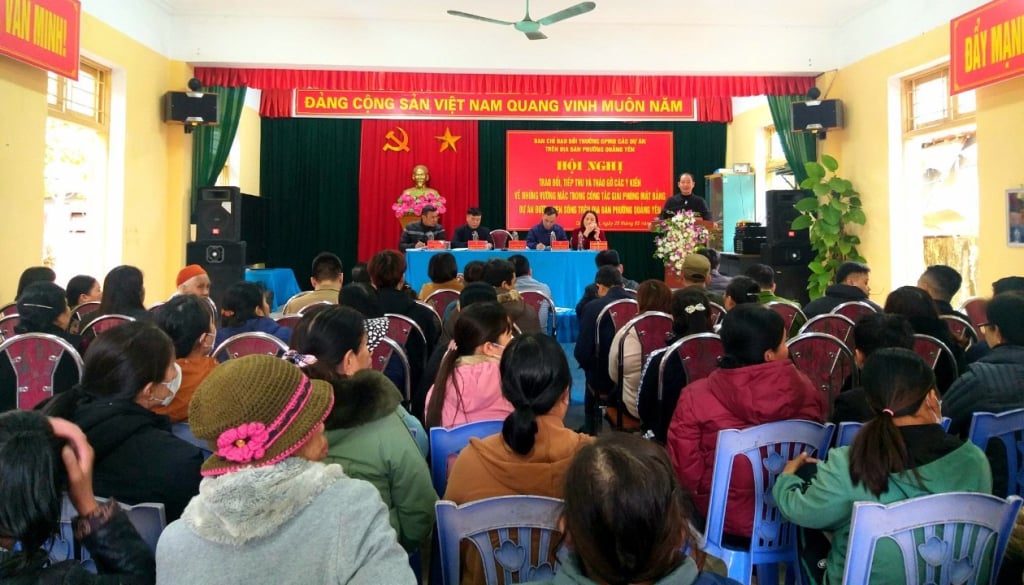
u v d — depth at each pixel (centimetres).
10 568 88
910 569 126
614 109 768
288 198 961
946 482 134
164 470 138
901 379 139
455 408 197
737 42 736
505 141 962
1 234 468
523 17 715
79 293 380
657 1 669
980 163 539
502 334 208
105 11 584
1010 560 147
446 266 430
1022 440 184
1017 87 504
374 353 277
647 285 325
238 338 255
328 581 87
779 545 178
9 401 246
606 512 79
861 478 136
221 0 671
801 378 185
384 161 961
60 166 571
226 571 85
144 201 656
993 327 226
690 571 84
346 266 965
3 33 439
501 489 139
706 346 248
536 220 953
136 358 143
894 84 656
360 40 718
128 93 624
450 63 725
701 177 983
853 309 342
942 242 623
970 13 524
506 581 129
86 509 97
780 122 759
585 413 401
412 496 157
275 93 805
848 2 668
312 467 92
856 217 681
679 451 186
